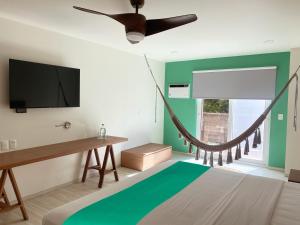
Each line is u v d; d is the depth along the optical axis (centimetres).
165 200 186
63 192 334
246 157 482
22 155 264
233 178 240
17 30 285
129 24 204
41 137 319
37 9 248
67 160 358
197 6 229
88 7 240
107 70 412
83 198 187
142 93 502
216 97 501
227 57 486
